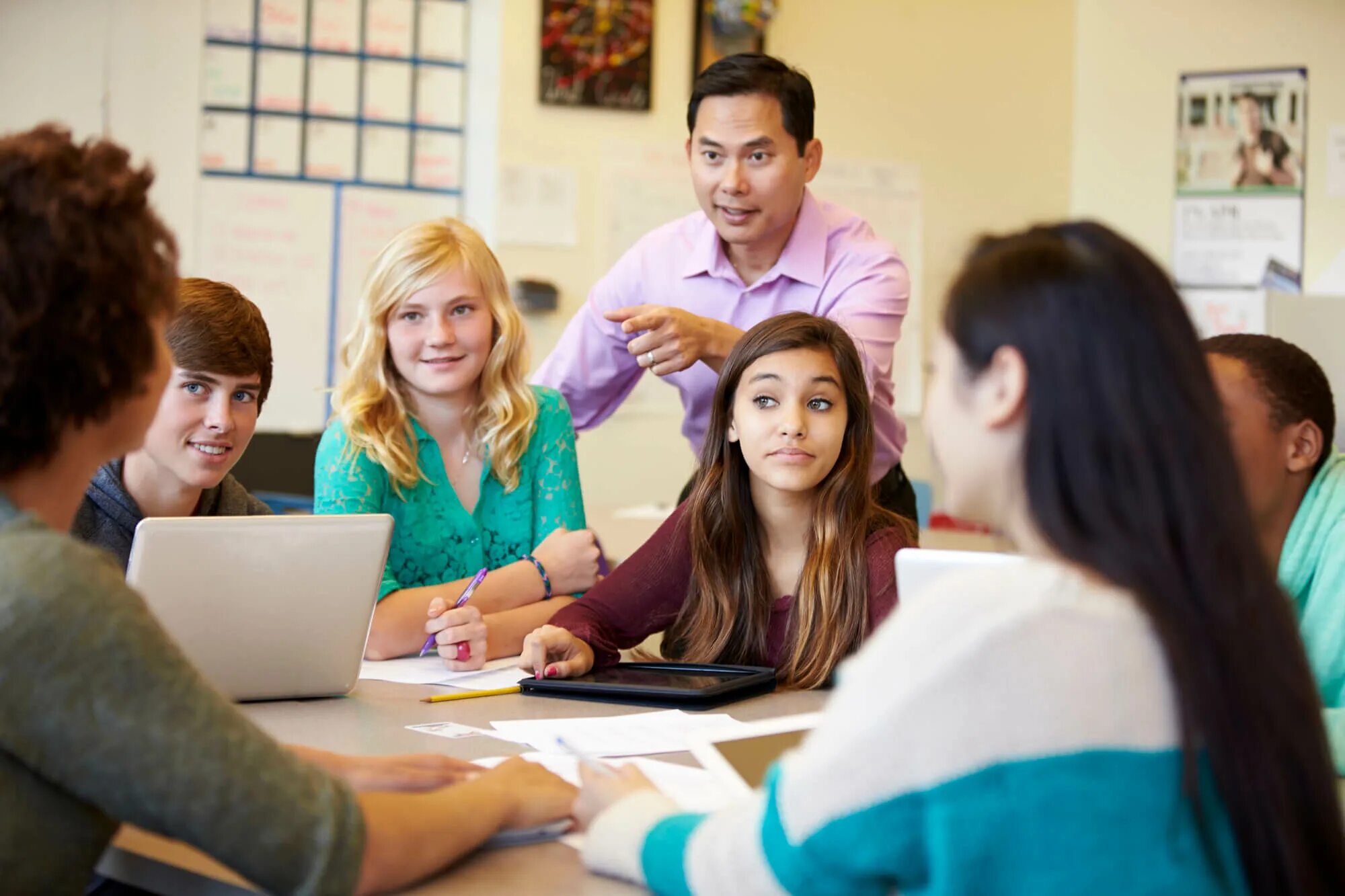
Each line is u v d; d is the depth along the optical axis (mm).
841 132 4785
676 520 1919
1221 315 4809
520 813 1064
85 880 917
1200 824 796
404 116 4516
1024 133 4969
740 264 2504
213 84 4332
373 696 1611
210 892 978
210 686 913
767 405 1771
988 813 775
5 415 862
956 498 901
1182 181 4852
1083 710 779
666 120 4582
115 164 926
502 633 1859
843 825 810
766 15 4547
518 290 4406
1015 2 4938
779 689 1727
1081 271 820
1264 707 788
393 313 2027
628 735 1385
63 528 944
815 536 1799
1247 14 4766
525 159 4449
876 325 2389
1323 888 815
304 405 4461
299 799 901
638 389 4621
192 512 1814
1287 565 1504
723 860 881
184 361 1653
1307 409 1473
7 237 848
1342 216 4703
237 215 4375
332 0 4422
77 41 4195
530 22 4438
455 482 2117
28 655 829
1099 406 801
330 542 1529
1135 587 792
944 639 808
